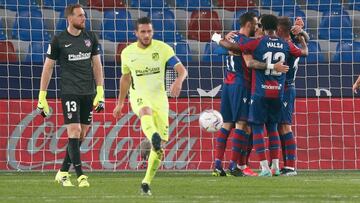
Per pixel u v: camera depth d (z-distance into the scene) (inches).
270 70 1514.5
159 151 1015.0
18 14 2271.2
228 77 1596.9
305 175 1617.9
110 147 1860.2
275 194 1077.1
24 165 1854.1
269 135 1582.2
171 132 1887.3
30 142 1865.2
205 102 1910.7
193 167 1871.3
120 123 1868.8
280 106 1547.7
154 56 1091.3
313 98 1930.4
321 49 2300.7
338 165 1907.0
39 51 2272.4
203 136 1888.5
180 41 2325.3
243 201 956.0
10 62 2237.9
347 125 1915.6
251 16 1550.2
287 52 1531.7
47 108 1275.8
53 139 1867.6
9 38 2281.0
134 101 1085.1
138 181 1387.8
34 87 2178.9
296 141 1913.1
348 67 2192.4
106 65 2218.3
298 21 1599.4
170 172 1784.0
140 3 2380.7
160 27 2349.9
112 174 1696.6
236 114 1578.5
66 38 1241.4
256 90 1525.6
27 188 1206.9
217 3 2375.7
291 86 1594.5
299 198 1006.4
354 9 2345.0
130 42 2320.4
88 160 1849.2
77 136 1246.9
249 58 1512.1
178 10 2367.1
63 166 1284.4
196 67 2138.3
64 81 1243.8
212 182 1349.7
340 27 2246.6
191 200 967.6
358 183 1322.6
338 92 2160.4
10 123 1867.6
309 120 1920.5
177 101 1903.3
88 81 1252.5
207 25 2347.4
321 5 2347.4
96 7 2329.0
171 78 1998.0
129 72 1107.3
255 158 1854.1
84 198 1002.1
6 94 2133.4
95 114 1867.6
